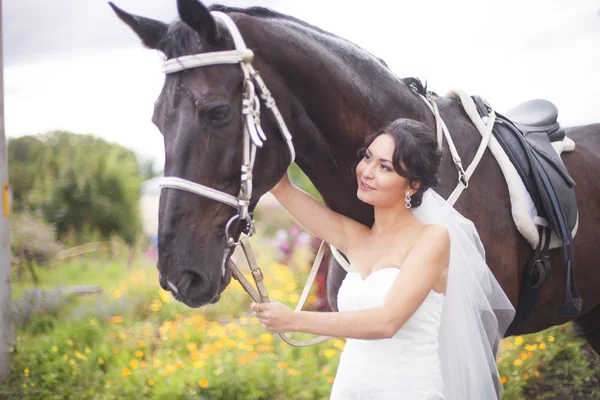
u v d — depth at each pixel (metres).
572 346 4.39
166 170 1.81
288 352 4.50
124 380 4.17
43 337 5.20
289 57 2.02
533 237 2.36
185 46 1.81
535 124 2.78
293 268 7.17
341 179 2.22
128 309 6.17
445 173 2.25
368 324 1.72
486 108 2.56
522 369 4.11
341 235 2.20
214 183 1.82
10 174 14.06
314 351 4.64
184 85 1.81
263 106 1.95
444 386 1.99
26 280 9.30
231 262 1.92
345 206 2.27
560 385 4.11
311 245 5.84
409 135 1.84
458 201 2.24
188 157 1.78
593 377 4.16
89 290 7.45
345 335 1.73
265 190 2.01
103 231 13.95
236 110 1.85
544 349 4.33
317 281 5.56
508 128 2.53
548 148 2.62
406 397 1.84
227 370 4.07
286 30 2.06
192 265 1.78
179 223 1.78
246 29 1.96
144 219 15.72
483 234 2.25
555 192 2.45
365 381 1.88
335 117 2.12
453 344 1.97
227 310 6.21
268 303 1.76
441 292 1.91
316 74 2.06
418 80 2.48
